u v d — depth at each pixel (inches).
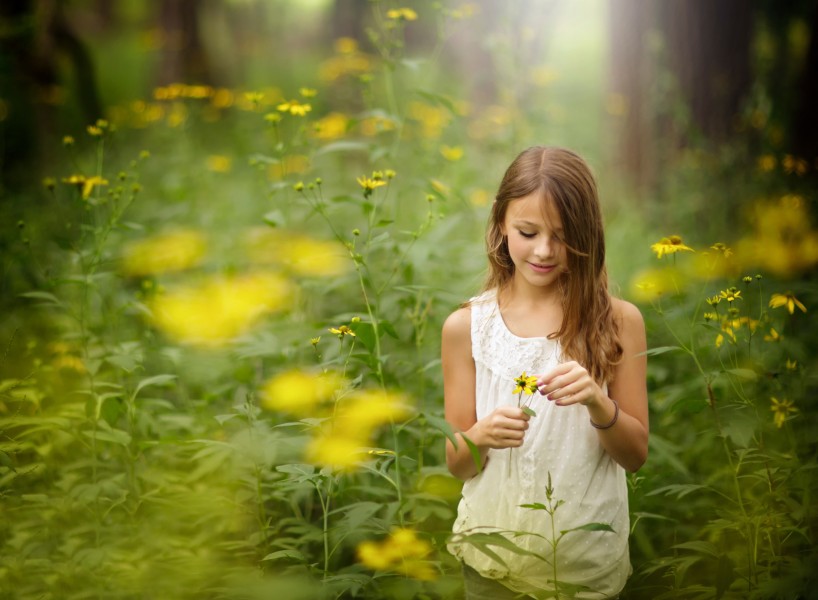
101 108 447.2
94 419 126.0
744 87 301.7
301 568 107.3
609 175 316.5
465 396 105.7
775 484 117.1
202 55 597.3
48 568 113.7
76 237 218.2
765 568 107.4
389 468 123.9
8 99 378.6
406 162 257.3
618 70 328.5
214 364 152.6
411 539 102.0
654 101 285.7
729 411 110.7
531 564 100.9
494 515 102.6
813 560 101.0
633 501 117.8
